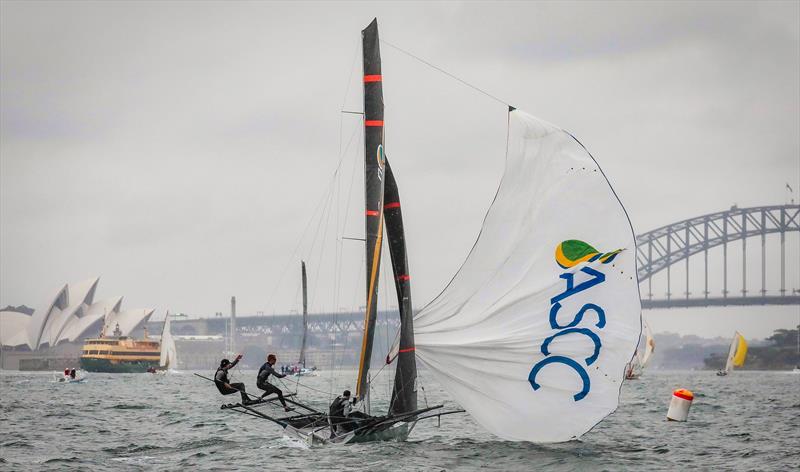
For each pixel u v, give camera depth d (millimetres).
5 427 152375
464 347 103250
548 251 102875
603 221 102062
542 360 100750
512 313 102750
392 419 106938
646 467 100000
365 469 95875
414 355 105625
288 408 112500
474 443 117688
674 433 139000
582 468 98250
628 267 100625
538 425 100938
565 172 103625
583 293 101000
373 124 112062
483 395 102875
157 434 139500
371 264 110312
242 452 111500
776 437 132875
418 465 98000
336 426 111562
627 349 99312
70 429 149000
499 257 104375
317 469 96188
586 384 99562
